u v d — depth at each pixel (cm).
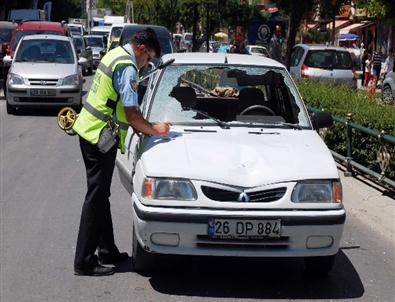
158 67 711
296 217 521
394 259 661
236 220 518
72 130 595
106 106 569
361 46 4075
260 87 702
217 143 578
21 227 723
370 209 829
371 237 731
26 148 1203
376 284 589
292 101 684
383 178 880
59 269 600
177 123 641
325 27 4556
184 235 521
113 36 2709
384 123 904
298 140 605
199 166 535
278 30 2167
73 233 705
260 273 606
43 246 662
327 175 539
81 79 1711
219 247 525
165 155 551
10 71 1648
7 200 838
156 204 526
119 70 562
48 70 1642
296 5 1911
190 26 4525
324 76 1955
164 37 1884
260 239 522
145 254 578
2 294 542
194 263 624
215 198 525
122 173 695
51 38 1762
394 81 2067
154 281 577
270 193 527
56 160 1100
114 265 613
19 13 3706
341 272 619
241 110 697
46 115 1652
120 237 699
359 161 987
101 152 566
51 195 866
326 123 674
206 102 706
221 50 2986
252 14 3725
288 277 598
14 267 602
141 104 740
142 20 5069
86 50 3120
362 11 2942
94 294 546
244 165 540
